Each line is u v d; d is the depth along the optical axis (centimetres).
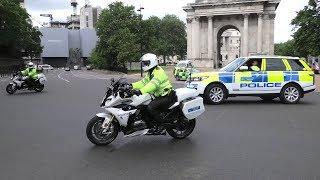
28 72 2452
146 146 853
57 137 953
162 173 651
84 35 13600
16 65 7956
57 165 701
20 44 8212
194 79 1716
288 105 1667
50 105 1677
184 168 680
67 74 7025
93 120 852
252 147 837
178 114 909
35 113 1409
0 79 4994
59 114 1377
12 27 7125
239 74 1709
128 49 7688
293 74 1742
